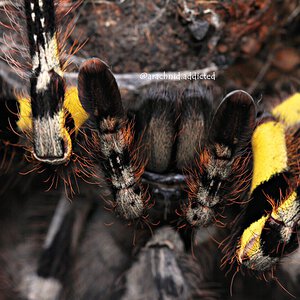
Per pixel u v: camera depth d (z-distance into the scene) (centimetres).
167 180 19
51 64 17
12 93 20
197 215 19
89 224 24
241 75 24
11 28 20
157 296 21
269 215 18
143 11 23
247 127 17
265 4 23
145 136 19
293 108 21
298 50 25
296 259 20
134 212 19
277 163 19
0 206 26
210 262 23
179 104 19
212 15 23
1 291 24
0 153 21
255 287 24
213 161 18
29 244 25
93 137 18
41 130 18
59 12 18
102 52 23
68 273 24
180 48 23
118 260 23
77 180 21
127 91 22
